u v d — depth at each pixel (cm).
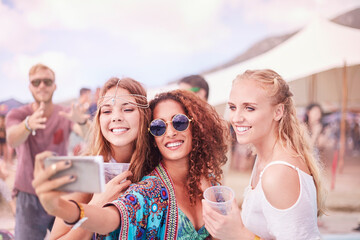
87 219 121
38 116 387
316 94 875
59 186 108
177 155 171
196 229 169
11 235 431
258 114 152
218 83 684
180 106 180
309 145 167
